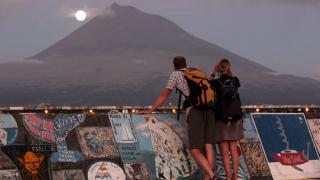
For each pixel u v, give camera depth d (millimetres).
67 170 10156
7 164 9633
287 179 12484
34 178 9812
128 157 10820
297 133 13102
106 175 10508
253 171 12102
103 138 10688
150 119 11312
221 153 11312
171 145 11352
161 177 11062
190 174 11398
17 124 9914
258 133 12508
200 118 10805
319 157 13227
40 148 10000
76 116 10555
